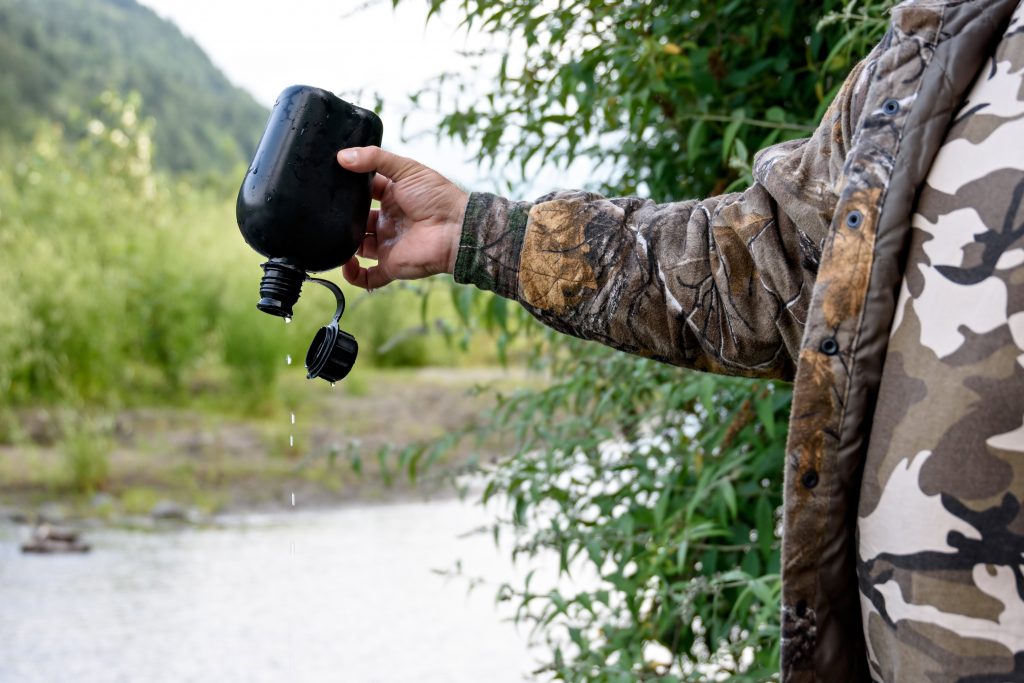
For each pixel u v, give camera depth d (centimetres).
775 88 211
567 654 308
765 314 108
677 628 216
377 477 648
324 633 373
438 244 122
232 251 944
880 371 90
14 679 337
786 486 92
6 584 439
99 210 961
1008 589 83
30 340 772
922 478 85
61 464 610
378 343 1093
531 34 204
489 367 1098
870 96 94
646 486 209
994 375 83
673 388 202
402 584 431
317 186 122
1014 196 85
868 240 90
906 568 86
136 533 530
